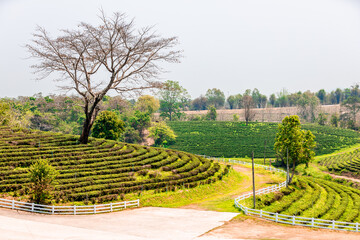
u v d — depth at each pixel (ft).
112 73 190.49
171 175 181.37
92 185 149.89
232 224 110.22
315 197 186.39
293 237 95.96
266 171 254.47
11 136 208.44
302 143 213.66
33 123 412.36
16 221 103.04
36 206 125.39
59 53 180.45
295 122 212.84
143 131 496.23
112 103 299.99
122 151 206.80
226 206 143.74
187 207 142.82
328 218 152.15
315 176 302.45
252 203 151.12
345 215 163.32
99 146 212.02
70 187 144.36
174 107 639.76
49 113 432.25
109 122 290.97
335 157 372.99
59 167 163.63
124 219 116.26
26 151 179.63
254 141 441.68
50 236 87.45
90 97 212.23
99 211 127.54
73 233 92.63
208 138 461.37
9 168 154.20
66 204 131.95
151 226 105.40
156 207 140.87
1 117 257.55
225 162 298.97
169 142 447.01
